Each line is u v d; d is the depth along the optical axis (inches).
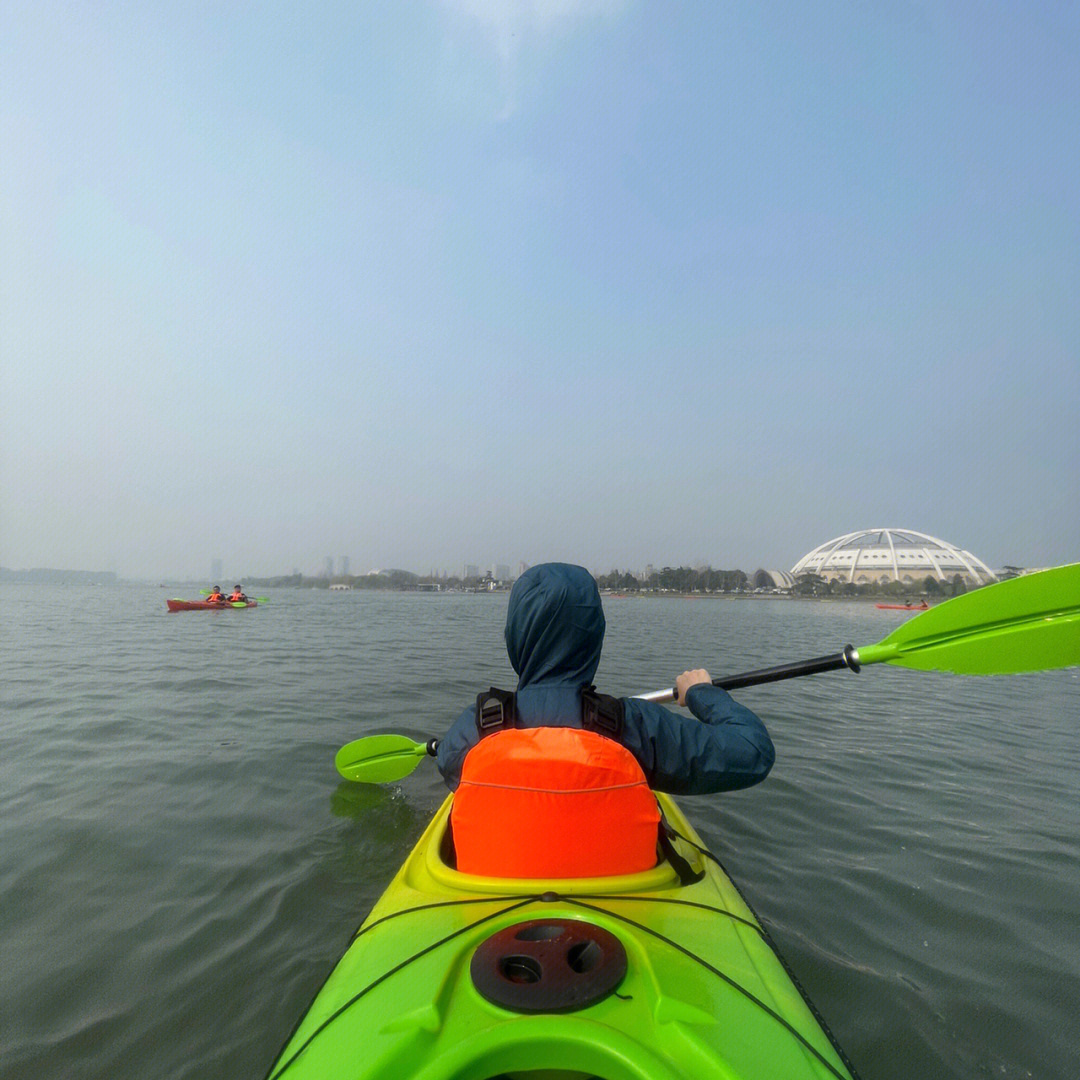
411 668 412.2
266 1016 97.9
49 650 499.8
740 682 134.6
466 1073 51.6
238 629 721.6
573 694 84.5
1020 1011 101.3
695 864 96.0
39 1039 92.8
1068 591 123.0
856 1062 90.9
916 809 186.9
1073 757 248.4
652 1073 49.6
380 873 141.3
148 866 142.9
